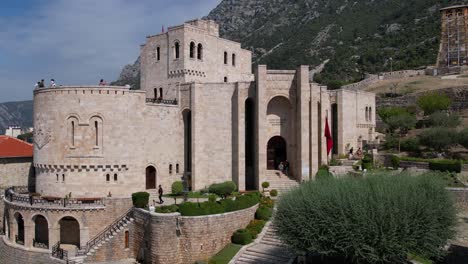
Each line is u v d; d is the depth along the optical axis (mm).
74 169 55375
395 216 31672
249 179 63656
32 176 70000
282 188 58562
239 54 78125
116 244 48500
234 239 46312
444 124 79750
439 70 134125
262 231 47594
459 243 39312
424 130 80188
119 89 56156
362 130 84875
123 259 48656
